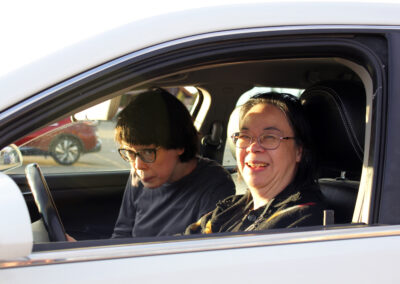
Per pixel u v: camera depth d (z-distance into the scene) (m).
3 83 1.22
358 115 1.70
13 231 1.09
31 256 1.21
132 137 2.11
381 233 1.40
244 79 2.51
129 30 1.32
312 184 1.82
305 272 1.31
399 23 1.50
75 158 2.66
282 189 1.79
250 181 1.81
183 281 1.25
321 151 1.83
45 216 1.75
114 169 2.79
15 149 2.17
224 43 1.37
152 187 2.19
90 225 2.68
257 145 1.79
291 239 1.36
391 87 1.45
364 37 1.48
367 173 1.47
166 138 2.10
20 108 1.21
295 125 1.78
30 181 1.93
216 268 1.27
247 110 1.83
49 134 2.50
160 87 2.32
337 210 1.92
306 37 1.43
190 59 1.35
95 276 1.21
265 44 1.40
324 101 1.77
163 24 1.34
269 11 1.42
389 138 1.43
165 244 1.30
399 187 1.43
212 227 1.96
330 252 1.34
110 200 2.75
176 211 2.18
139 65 1.30
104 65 1.28
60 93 1.24
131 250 1.27
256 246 1.33
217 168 2.23
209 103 2.73
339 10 1.47
